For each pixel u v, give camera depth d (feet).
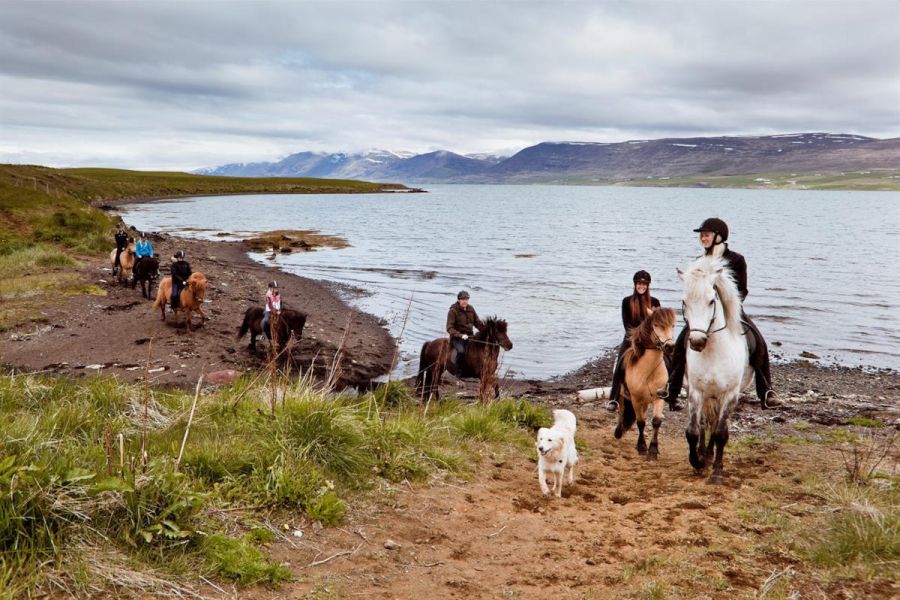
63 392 27.73
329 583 15.43
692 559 17.12
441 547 18.33
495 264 130.93
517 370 57.98
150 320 65.77
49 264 93.40
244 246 157.99
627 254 149.59
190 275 63.67
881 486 22.93
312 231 210.18
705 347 24.93
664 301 90.79
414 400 38.45
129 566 14.26
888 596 14.87
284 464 20.27
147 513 15.69
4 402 25.73
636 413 30.76
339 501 19.43
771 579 15.69
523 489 24.80
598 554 17.99
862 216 339.57
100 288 79.87
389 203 466.29
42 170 345.51
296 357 55.98
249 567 15.14
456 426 31.81
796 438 34.50
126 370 48.73
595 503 23.32
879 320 77.30
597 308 85.25
